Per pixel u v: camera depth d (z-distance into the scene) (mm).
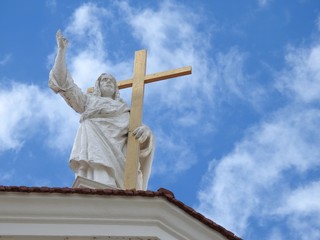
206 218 17312
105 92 23250
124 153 21766
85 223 17094
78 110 22781
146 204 17281
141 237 17156
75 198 17094
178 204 17297
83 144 21531
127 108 22859
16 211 16969
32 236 16859
